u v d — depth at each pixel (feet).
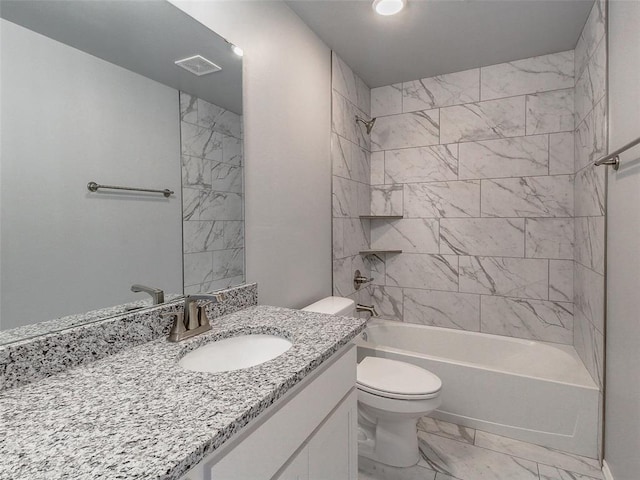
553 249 7.64
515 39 6.98
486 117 8.23
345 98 8.02
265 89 5.37
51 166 2.80
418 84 8.94
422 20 6.32
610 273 5.03
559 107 7.53
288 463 2.77
